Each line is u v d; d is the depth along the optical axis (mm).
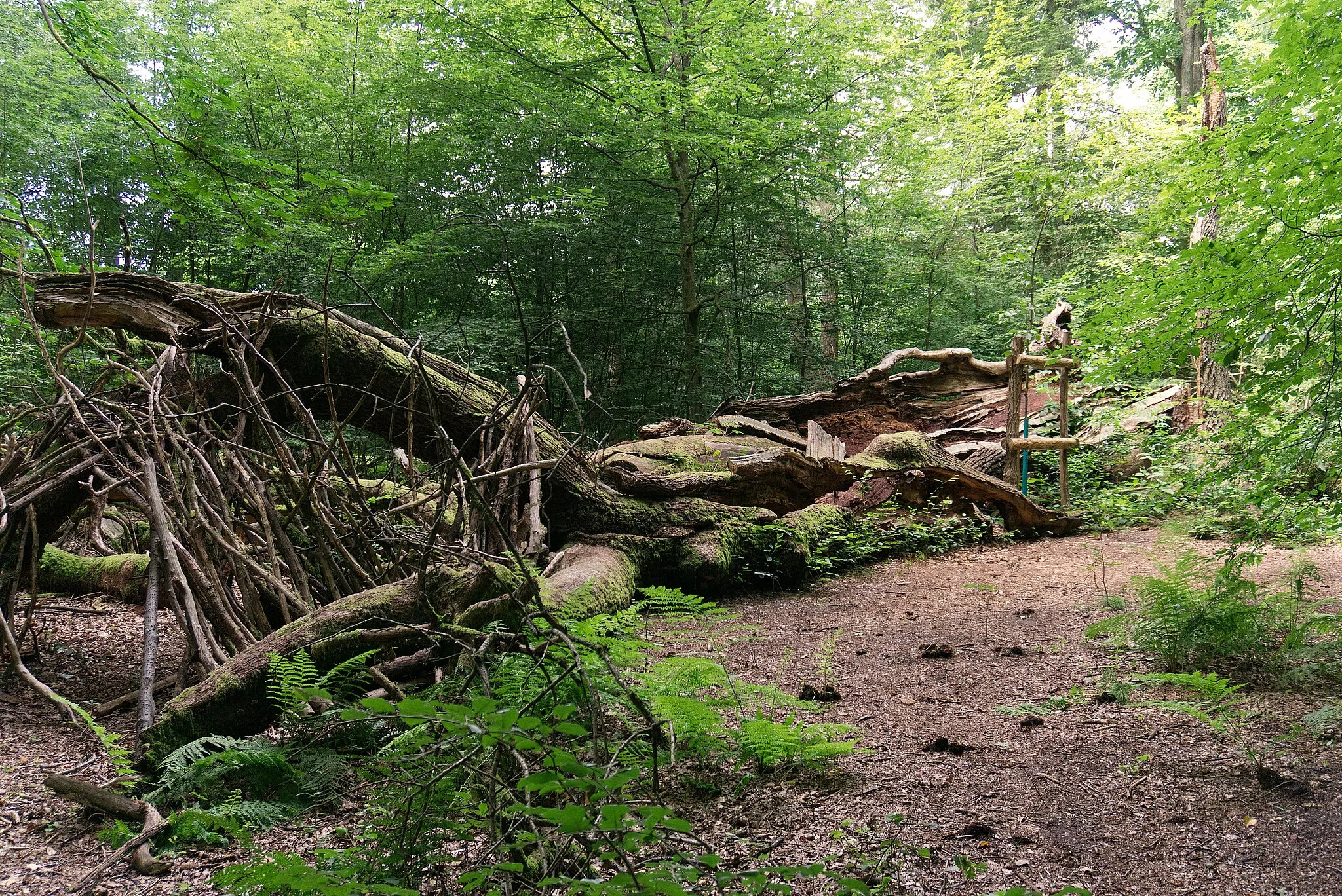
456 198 14570
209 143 5008
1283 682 3926
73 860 2674
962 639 5262
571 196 13469
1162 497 9570
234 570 4418
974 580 7246
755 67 13531
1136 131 16578
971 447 10406
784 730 3197
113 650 5238
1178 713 3676
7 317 6621
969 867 2342
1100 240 17219
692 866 2129
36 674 4691
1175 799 2887
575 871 2035
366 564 4965
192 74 4855
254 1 14984
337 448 6152
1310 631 4320
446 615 3930
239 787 3170
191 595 4000
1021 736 3566
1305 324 3938
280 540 4746
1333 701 3697
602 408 5176
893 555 8484
